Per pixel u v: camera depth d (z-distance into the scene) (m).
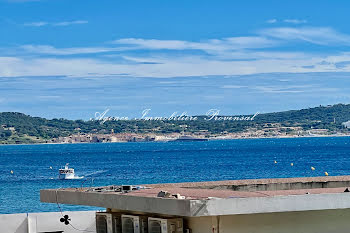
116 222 15.98
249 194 14.28
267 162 160.00
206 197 13.72
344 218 13.94
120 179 121.25
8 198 88.44
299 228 13.71
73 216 22.48
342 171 128.25
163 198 13.12
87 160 191.00
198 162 165.62
